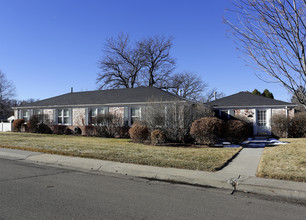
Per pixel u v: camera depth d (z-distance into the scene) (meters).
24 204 5.03
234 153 11.34
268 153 11.30
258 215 4.75
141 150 12.16
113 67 42.47
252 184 6.67
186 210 4.93
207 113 17.03
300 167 8.38
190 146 14.23
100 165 9.13
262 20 6.85
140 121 16.67
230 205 5.30
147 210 4.86
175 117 15.66
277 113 21.02
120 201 5.38
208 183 7.04
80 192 6.00
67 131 24.22
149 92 22.58
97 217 4.42
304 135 19.39
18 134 23.16
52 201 5.25
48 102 26.86
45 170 8.66
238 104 22.42
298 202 5.60
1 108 52.41
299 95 7.16
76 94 27.66
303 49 6.64
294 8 6.46
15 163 9.95
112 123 20.81
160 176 7.74
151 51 43.38
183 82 45.06
